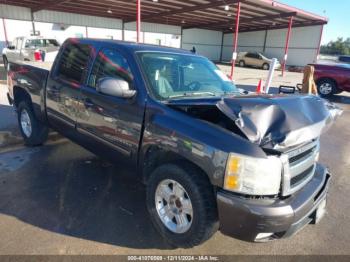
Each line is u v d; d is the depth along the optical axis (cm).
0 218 306
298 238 305
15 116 677
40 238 279
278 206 225
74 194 362
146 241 285
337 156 573
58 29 2711
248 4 2139
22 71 484
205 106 250
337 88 1252
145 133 285
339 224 334
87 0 2097
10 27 2447
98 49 359
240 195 230
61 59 414
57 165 441
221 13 2608
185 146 250
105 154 349
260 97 271
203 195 245
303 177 267
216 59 4341
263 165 220
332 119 294
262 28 3706
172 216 276
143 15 2875
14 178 395
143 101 291
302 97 280
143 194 370
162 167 275
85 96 356
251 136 227
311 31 3322
